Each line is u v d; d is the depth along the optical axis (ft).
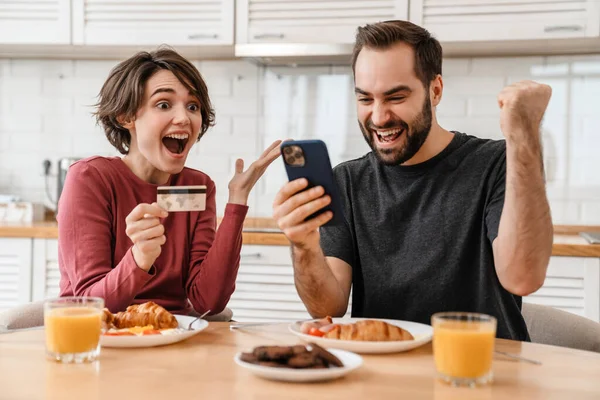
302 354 3.46
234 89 11.64
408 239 5.46
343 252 5.55
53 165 11.85
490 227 5.12
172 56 5.77
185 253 5.77
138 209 4.67
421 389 3.29
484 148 5.52
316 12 10.33
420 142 5.26
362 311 5.66
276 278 9.90
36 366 3.61
